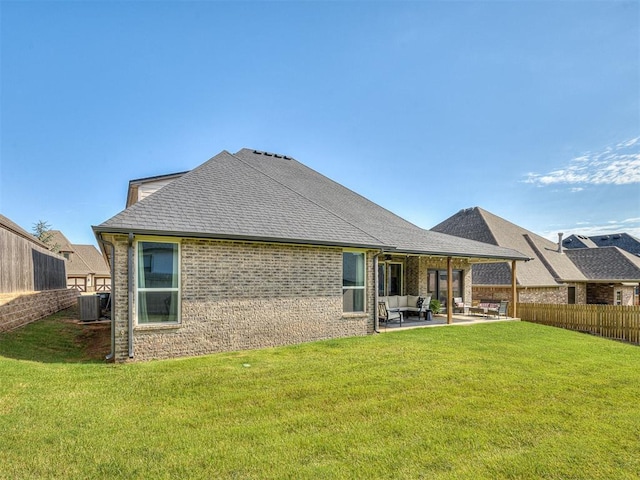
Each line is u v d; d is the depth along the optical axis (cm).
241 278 1019
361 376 752
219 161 1433
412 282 1889
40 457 421
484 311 1911
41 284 1833
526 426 534
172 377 727
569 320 1855
